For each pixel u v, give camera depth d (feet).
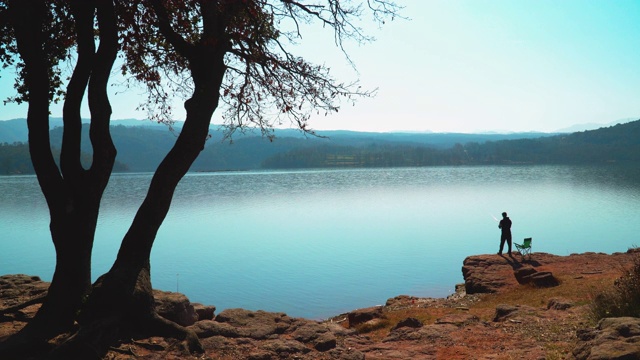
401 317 50.08
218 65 27.35
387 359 26.07
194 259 209.97
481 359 25.39
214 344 24.45
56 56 32.99
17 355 22.29
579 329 27.45
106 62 26.20
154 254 225.76
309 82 32.04
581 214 370.32
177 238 286.25
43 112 25.89
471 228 307.99
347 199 567.59
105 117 26.43
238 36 28.48
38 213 434.30
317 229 321.93
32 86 25.67
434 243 245.86
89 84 26.04
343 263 191.72
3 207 492.13
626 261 71.97
